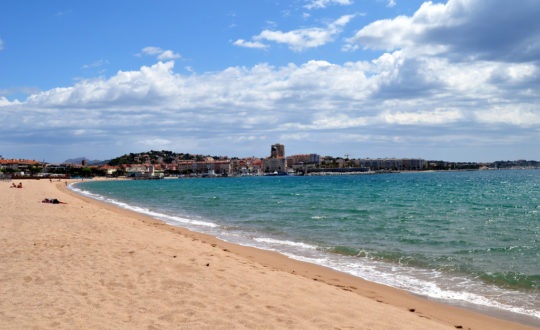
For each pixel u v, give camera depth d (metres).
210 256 12.62
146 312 7.00
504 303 9.53
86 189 92.94
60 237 14.95
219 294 8.27
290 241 18.56
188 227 23.53
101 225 19.66
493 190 68.94
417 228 22.84
